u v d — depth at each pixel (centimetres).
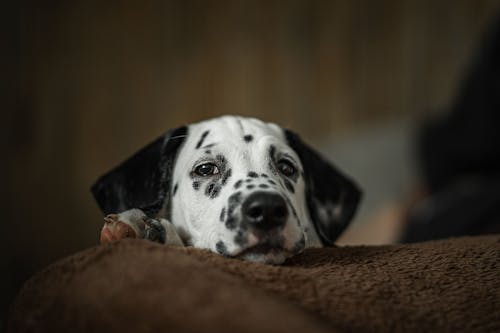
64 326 129
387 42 686
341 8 698
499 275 163
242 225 183
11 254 732
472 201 439
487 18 649
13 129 746
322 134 705
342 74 700
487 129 496
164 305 122
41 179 742
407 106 679
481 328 141
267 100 719
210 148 215
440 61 667
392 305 144
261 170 211
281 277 148
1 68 745
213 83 730
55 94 747
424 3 672
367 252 183
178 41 738
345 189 264
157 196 226
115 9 746
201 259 153
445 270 164
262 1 718
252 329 112
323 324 124
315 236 247
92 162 744
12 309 147
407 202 546
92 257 143
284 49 714
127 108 745
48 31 752
